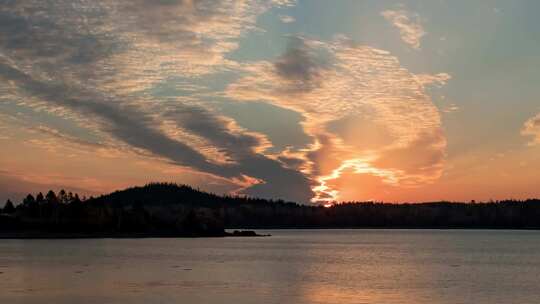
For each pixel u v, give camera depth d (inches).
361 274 3216.0
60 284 2527.1
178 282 2650.1
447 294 2346.2
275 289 2440.9
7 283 2556.6
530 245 7214.6
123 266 3553.2
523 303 2123.5
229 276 2984.7
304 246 6968.5
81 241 7549.2
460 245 7263.8
